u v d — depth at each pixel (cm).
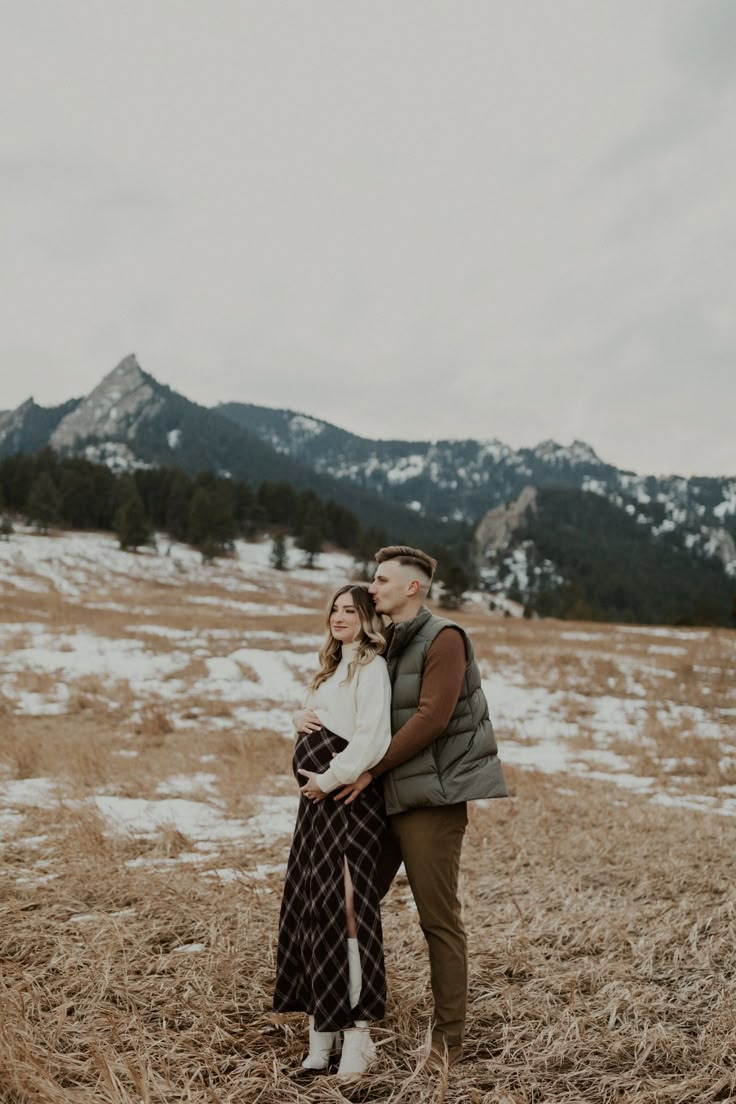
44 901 405
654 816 648
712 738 1191
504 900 451
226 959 340
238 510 12469
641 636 2852
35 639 1738
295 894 277
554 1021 305
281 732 1132
